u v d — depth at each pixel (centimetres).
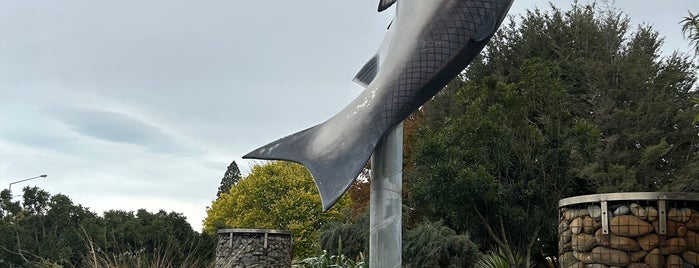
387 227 488
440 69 410
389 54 427
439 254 1220
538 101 1068
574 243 650
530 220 1045
